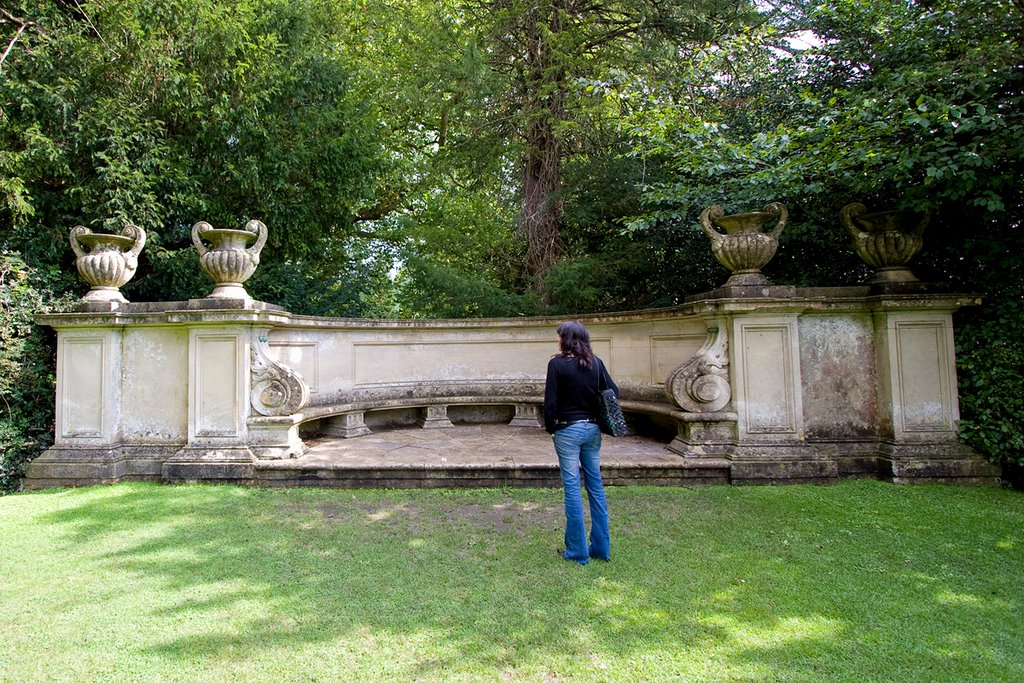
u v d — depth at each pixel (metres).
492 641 2.18
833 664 2.02
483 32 8.48
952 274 5.00
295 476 4.55
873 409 4.79
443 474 4.49
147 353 5.00
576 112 7.93
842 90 5.45
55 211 6.12
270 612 2.43
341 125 8.25
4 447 4.84
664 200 6.29
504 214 9.83
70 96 5.95
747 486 4.42
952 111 3.84
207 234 4.90
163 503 4.08
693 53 7.50
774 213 4.82
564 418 3.08
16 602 2.53
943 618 2.36
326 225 8.70
